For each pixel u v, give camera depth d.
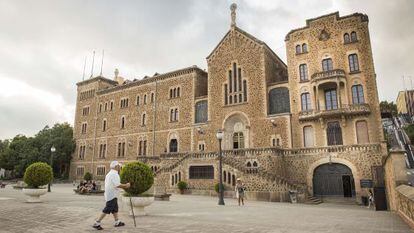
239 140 43.06
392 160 19.64
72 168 66.94
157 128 52.62
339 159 33.38
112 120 61.09
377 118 33.88
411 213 12.26
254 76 42.78
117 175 11.23
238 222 12.88
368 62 35.75
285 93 40.53
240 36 45.44
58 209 16.53
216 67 46.94
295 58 40.53
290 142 37.81
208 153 36.62
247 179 32.09
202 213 16.44
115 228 10.84
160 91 54.09
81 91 70.44
